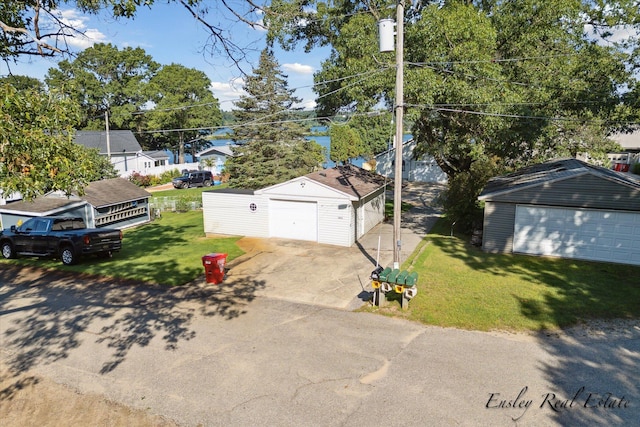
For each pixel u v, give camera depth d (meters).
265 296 11.52
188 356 8.13
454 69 14.34
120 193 22.97
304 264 14.52
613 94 15.48
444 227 19.95
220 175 45.59
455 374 7.15
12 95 5.99
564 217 14.07
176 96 51.31
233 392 6.84
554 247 14.37
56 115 6.88
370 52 15.95
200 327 9.51
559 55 15.43
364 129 48.69
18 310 10.87
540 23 15.14
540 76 15.34
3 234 16.31
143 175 41.81
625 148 35.53
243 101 33.78
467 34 13.98
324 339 8.69
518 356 7.74
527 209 14.55
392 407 6.29
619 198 13.20
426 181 37.41
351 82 16.80
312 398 6.59
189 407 6.49
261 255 15.88
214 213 19.80
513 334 8.66
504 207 14.87
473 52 13.80
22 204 19.69
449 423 5.88
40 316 10.42
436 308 10.09
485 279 12.07
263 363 7.75
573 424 5.82
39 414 6.50
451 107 15.49
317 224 17.55
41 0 6.29
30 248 15.77
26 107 6.41
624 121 15.68
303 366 7.59
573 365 7.38
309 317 9.92
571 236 14.08
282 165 34.12
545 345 8.16
